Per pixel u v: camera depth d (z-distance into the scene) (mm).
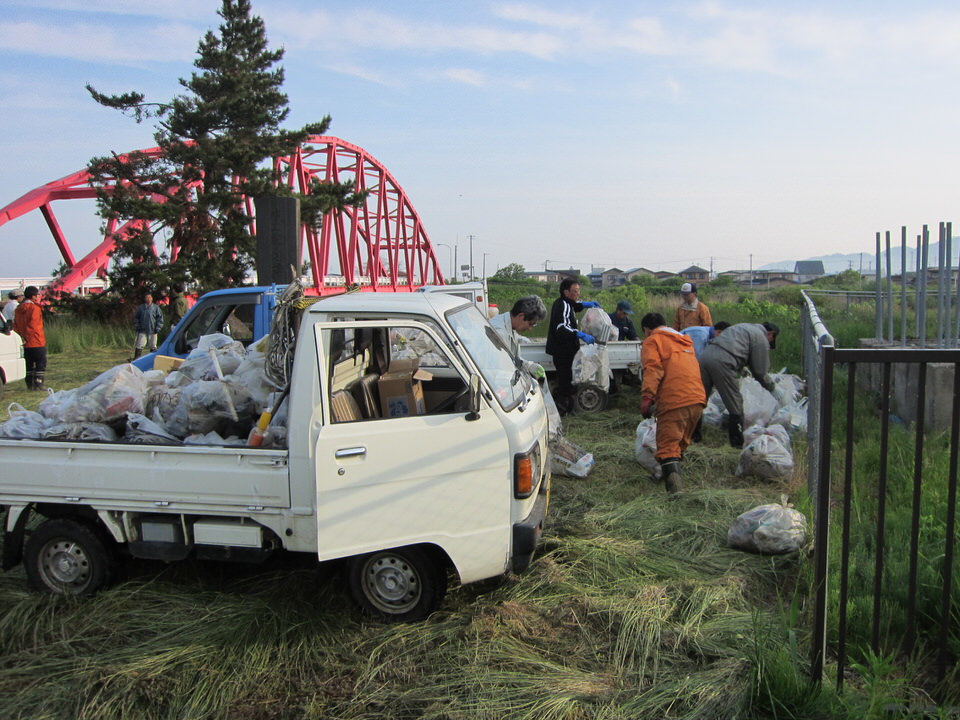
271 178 25328
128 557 4480
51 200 32125
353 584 3875
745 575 4312
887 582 3910
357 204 30406
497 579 4238
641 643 3578
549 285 48531
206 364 4777
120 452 3973
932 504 4887
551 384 9883
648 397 5891
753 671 3135
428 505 3703
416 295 4191
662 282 73438
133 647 3684
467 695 3211
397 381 4320
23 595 4238
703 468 6629
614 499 5816
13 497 4137
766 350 7469
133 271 23344
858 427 7543
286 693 3328
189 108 24531
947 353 2914
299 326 4082
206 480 3863
